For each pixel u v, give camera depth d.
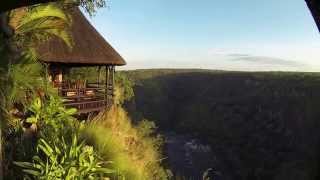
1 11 2.33
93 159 6.47
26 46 9.66
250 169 62.28
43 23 9.93
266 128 75.62
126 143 12.84
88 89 18.06
